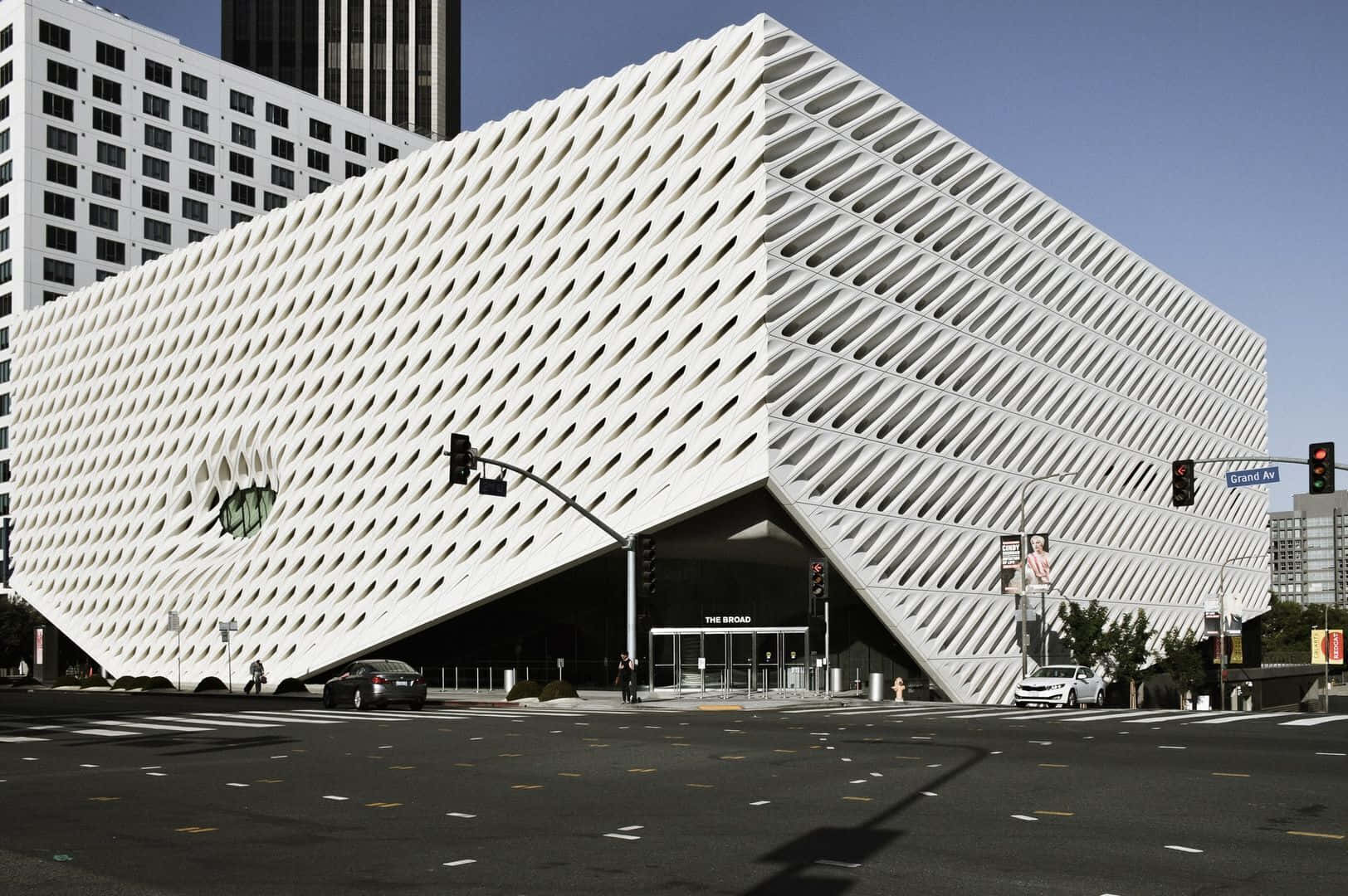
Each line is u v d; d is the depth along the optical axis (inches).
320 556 2519.7
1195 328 3304.6
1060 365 2662.4
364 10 6368.1
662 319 2059.5
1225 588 3376.0
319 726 1210.0
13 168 3951.8
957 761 795.4
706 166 2034.9
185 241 4362.7
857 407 2078.0
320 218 2770.7
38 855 488.7
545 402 2197.3
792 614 2335.1
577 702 1745.8
